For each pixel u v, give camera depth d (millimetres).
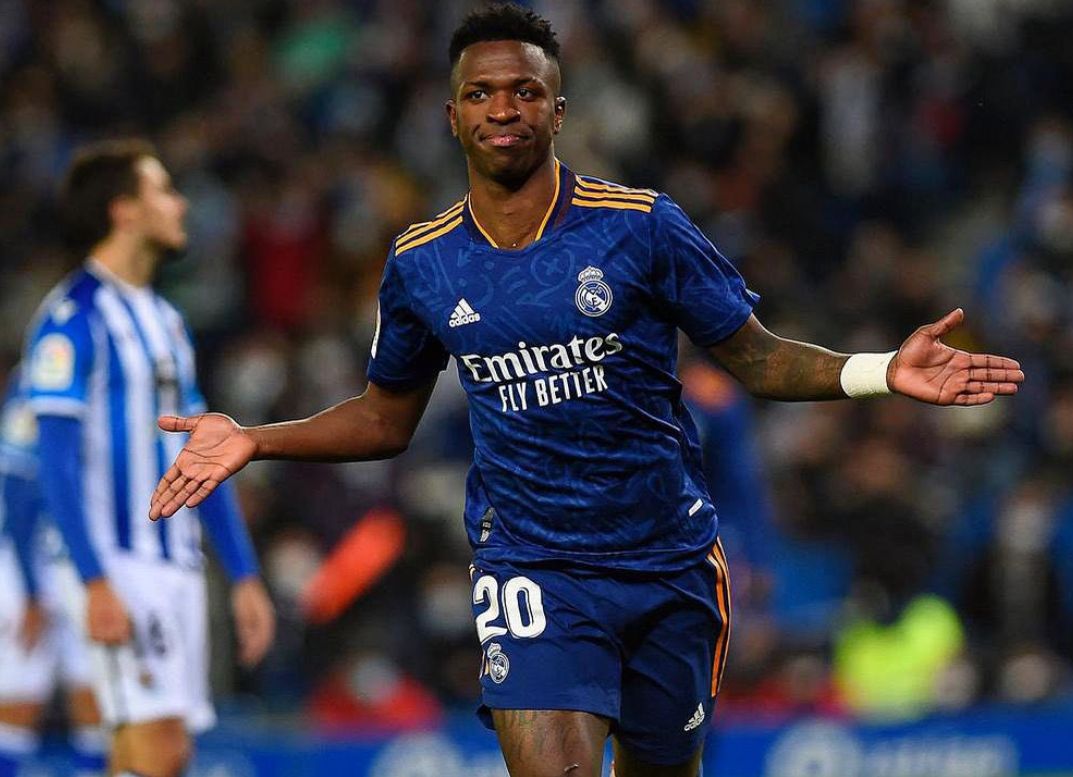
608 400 14391
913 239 50719
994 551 37875
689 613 15164
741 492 25484
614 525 14703
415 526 35906
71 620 21062
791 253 48781
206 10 53781
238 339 45875
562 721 14469
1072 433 39562
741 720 30016
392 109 52250
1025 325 45156
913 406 41531
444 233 14555
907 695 34875
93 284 21047
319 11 55594
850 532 37656
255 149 49750
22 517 25609
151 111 51781
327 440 15477
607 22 52219
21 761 26734
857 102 51469
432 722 32125
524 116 14078
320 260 47719
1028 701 34031
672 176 48156
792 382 14492
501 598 14844
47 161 50438
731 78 51906
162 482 14633
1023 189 50969
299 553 34531
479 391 14648
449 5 54062
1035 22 53875
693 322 14500
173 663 20594
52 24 53750
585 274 14148
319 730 28734
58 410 20297
